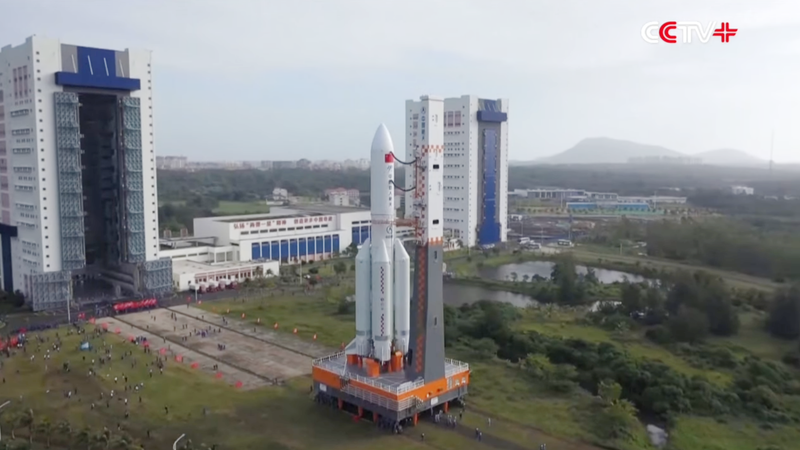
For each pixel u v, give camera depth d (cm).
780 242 17588
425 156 8169
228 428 7988
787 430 7969
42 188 13988
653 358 10725
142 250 15438
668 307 12938
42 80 13750
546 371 9681
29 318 13412
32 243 14462
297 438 7744
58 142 14062
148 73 15200
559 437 7781
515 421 8238
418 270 8300
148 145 15375
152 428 7950
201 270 16875
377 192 8731
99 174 16338
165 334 12269
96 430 7750
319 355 11050
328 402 8850
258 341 11856
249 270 17775
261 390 9356
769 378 9538
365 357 8981
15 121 14500
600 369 9612
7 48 14450
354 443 7619
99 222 16738
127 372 9962
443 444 7594
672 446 7550
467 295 16688
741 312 13625
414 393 8069
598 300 15275
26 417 7769
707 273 15075
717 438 7738
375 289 8756
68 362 10356
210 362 10606
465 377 8850
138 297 15288
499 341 11400
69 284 14388
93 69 14262
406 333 8956
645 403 8788
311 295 15825
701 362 10444
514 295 16688
